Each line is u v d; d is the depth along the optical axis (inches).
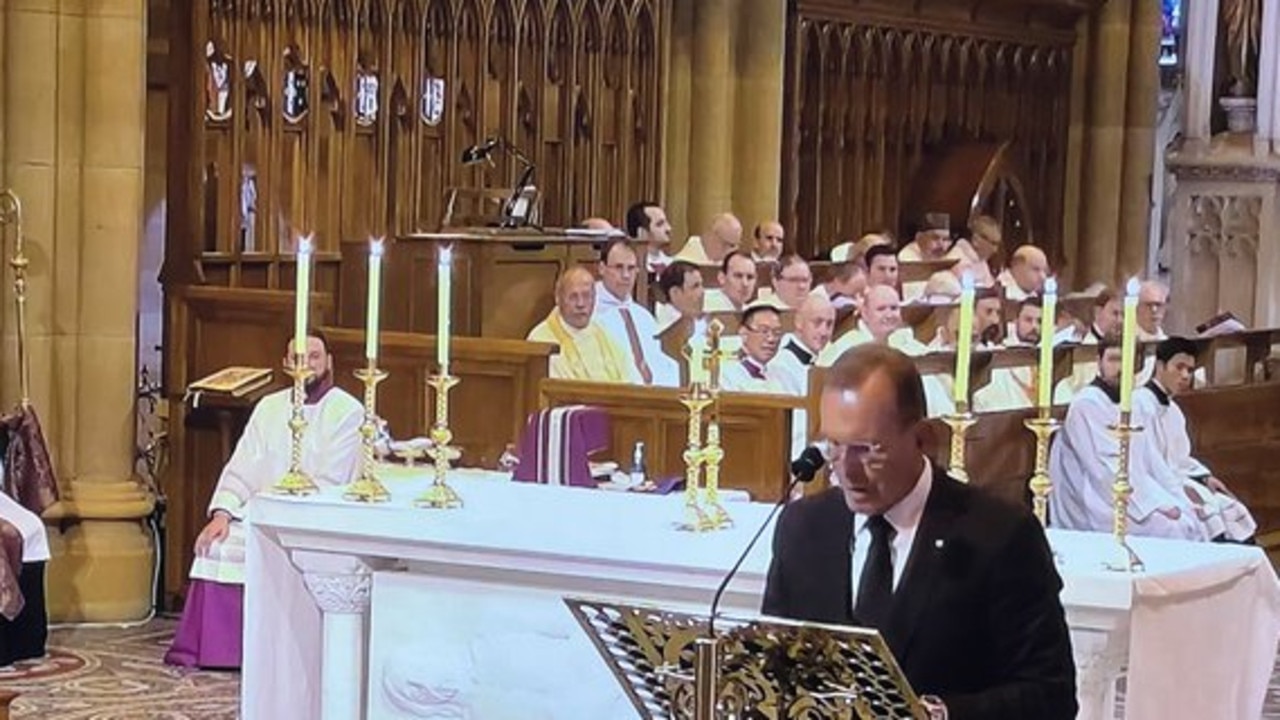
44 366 413.1
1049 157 752.3
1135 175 757.9
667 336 450.3
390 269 428.8
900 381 174.2
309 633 268.7
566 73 565.0
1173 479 442.0
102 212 414.3
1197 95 758.5
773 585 184.2
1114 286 759.7
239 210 468.8
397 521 250.8
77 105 413.4
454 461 375.6
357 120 507.8
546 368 370.0
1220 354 593.9
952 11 703.1
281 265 482.0
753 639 161.0
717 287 528.1
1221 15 757.9
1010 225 725.9
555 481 305.9
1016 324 513.7
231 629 373.7
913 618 175.8
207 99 457.4
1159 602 222.8
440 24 529.7
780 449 339.3
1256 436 524.4
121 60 413.7
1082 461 432.8
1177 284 764.6
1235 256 755.4
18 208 403.2
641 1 582.9
